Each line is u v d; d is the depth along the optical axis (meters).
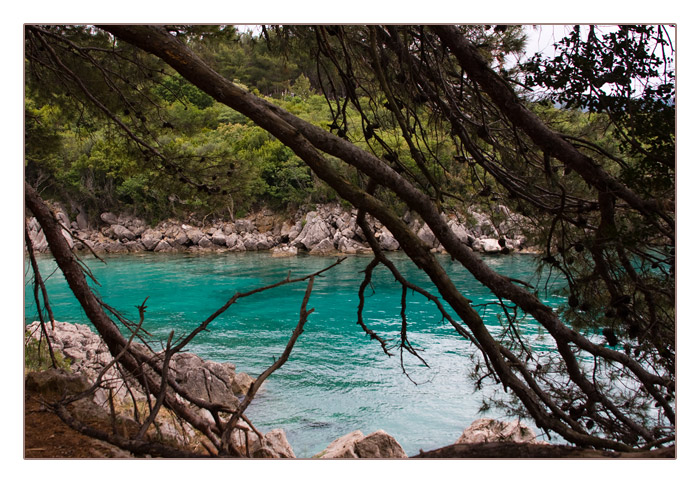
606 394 3.96
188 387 9.23
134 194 45.97
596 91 3.38
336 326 17.78
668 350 3.50
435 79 4.16
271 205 47.59
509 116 3.60
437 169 4.56
